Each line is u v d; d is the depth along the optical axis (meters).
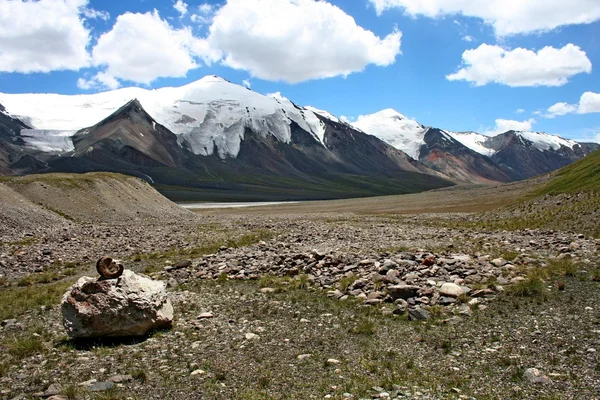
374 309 19.45
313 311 19.77
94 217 71.25
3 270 32.81
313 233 49.31
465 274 22.75
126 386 12.41
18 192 67.94
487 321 16.88
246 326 17.89
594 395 10.95
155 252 39.97
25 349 15.40
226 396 11.75
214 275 28.25
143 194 92.12
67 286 26.11
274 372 13.33
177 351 15.17
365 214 102.88
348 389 11.91
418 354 14.45
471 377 12.48
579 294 18.94
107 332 16.06
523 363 13.09
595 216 48.44
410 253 29.16
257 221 76.25
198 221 76.75
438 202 150.50
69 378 13.00
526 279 21.14
